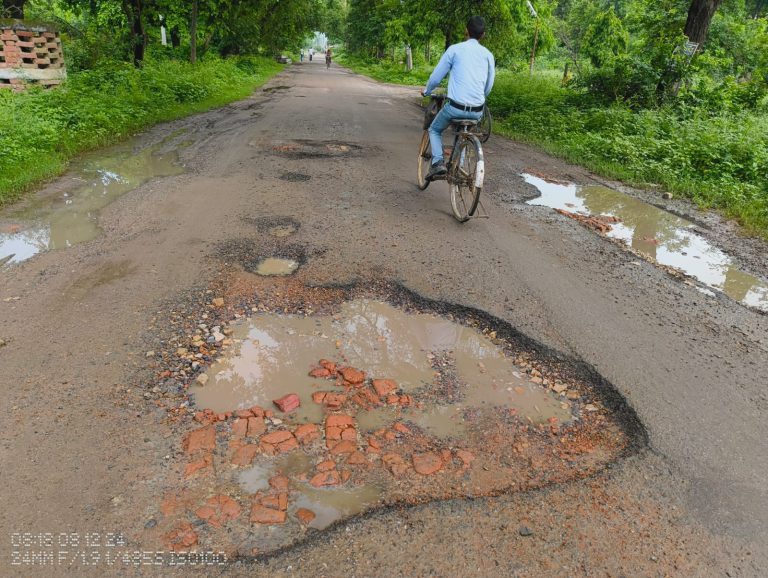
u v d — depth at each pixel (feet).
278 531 6.93
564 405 9.87
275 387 9.86
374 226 18.02
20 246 15.29
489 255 16.15
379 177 24.39
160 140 30.71
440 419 9.29
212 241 16.12
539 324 12.37
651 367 10.94
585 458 8.55
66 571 6.30
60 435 8.35
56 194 20.12
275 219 18.24
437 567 6.52
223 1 77.15
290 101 53.98
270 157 27.27
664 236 18.85
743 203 22.16
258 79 84.28
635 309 13.35
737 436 9.11
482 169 17.06
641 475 8.19
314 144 31.01
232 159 26.50
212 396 9.50
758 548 7.06
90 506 7.16
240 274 14.07
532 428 9.19
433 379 10.37
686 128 31.89
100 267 14.12
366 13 157.07
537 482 7.98
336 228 17.65
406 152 30.19
